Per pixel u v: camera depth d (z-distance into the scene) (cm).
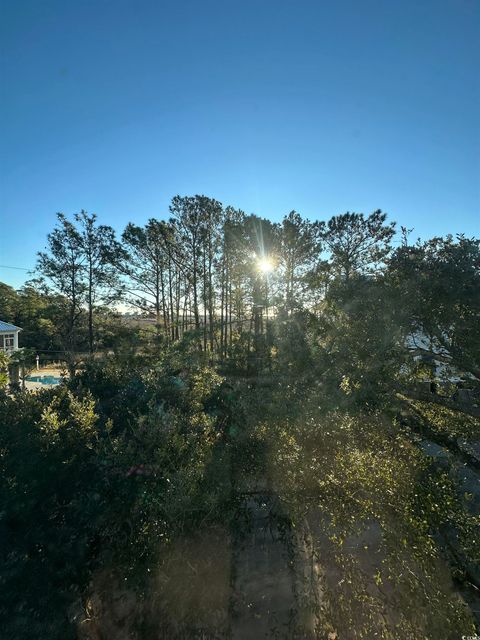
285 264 2031
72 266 2447
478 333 323
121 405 565
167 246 2283
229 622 362
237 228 1995
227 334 1980
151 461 398
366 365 371
